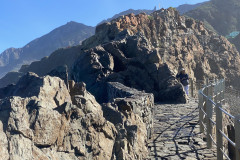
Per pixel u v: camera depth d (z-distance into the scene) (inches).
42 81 171.3
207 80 464.8
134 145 202.5
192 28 2385.6
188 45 2122.3
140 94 364.8
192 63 2063.2
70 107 145.1
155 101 675.4
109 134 177.5
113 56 801.6
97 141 160.4
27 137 115.6
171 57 1774.1
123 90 472.7
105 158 162.7
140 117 305.1
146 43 836.0
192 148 296.2
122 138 189.2
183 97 640.4
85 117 155.9
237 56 2508.6
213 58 2306.8
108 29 1641.2
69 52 4712.1
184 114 486.6
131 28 1621.6
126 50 828.0
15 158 104.2
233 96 1013.2
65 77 250.2
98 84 727.7
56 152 130.4
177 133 357.7
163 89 681.6
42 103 132.1
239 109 879.1
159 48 1758.1
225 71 2301.9
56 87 177.8
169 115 482.3
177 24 2150.6
